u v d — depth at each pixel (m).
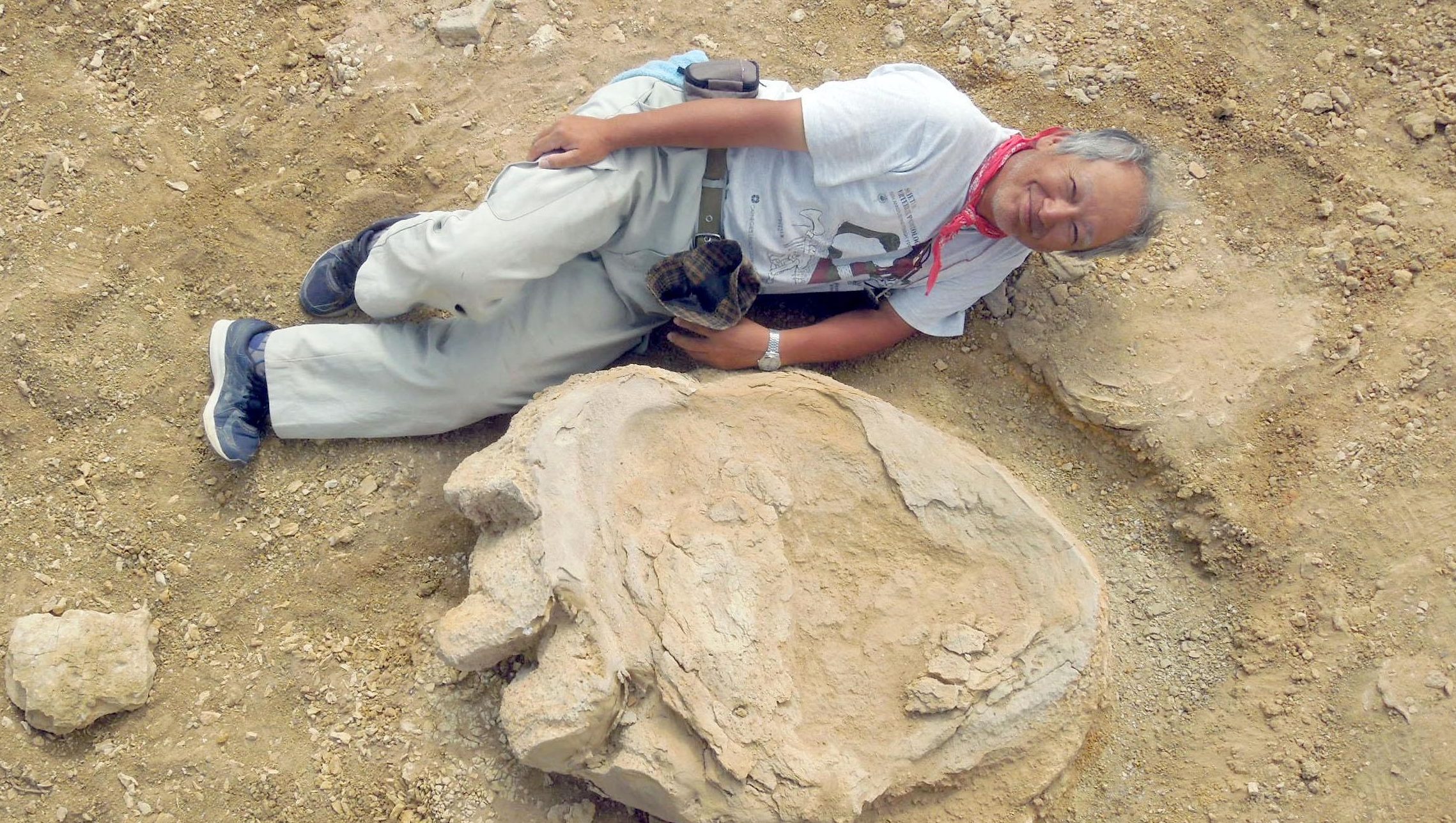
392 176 2.74
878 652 2.10
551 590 1.95
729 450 2.22
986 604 2.15
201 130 2.71
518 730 1.92
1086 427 2.56
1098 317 2.58
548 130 2.19
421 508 2.41
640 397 2.18
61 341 2.43
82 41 2.72
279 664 2.27
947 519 2.22
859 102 2.08
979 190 2.15
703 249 2.22
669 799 1.93
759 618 2.05
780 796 1.91
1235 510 2.41
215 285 2.57
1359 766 2.19
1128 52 2.85
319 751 2.19
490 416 2.47
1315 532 2.38
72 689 2.10
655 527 2.09
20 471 2.32
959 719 2.04
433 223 2.21
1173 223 2.68
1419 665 2.22
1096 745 2.24
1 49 2.66
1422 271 2.57
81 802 2.11
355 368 2.34
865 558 2.19
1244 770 2.26
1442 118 2.71
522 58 2.86
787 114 2.09
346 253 2.48
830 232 2.24
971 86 2.87
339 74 2.79
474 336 2.36
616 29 2.92
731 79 2.22
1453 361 2.45
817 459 2.25
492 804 2.15
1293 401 2.50
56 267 2.48
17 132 2.59
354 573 2.36
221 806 2.14
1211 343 2.55
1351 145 2.73
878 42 2.93
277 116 2.76
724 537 2.11
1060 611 2.13
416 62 2.84
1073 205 2.06
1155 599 2.47
